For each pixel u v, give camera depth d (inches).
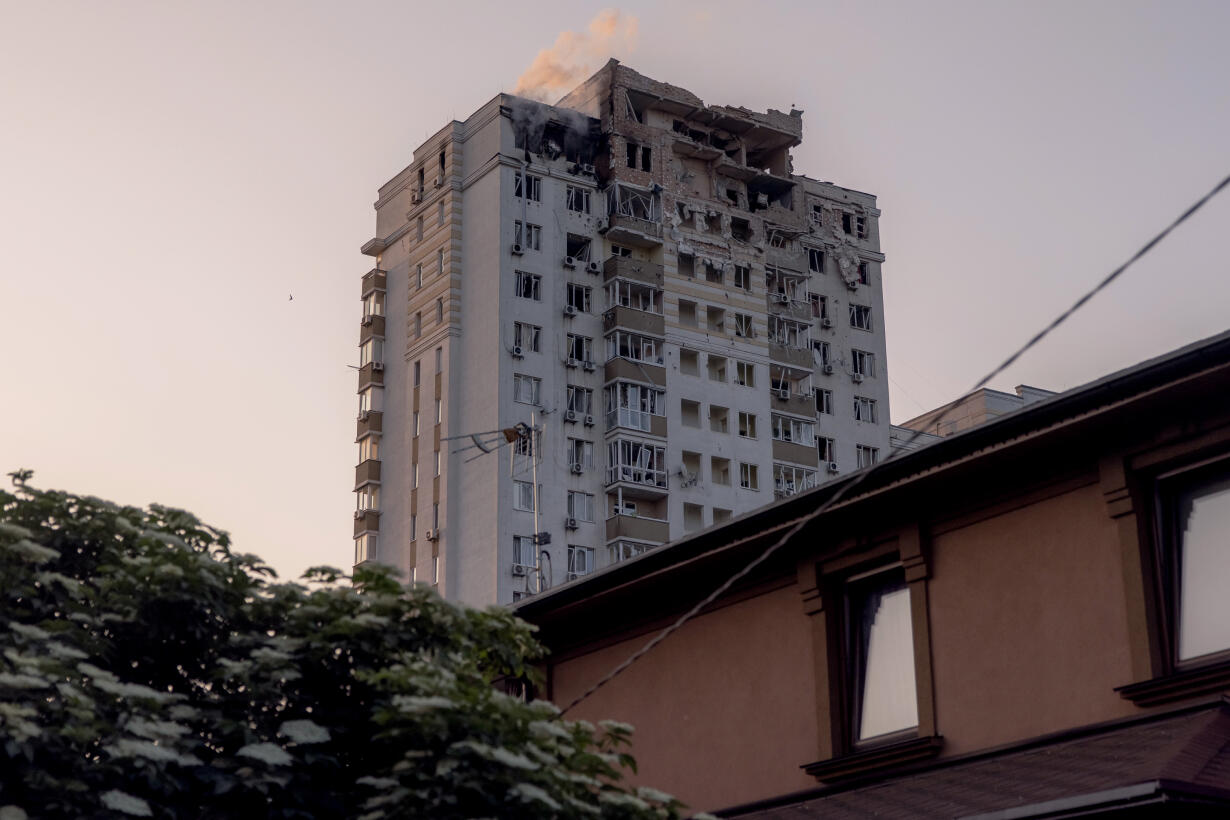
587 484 2790.4
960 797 557.6
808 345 3184.1
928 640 651.5
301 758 484.7
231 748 486.9
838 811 611.5
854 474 658.2
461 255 2910.9
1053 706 596.4
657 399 2891.2
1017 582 623.8
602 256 2952.8
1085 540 603.2
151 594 505.4
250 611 530.6
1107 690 578.9
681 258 3038.9
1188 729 523.8
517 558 2674.7
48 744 443.8
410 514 2827.3
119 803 436.8
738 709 728.3
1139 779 482.9
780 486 3024.1
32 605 501.4
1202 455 573.9
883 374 3316.9
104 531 528.1
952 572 651.5
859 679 687.7
